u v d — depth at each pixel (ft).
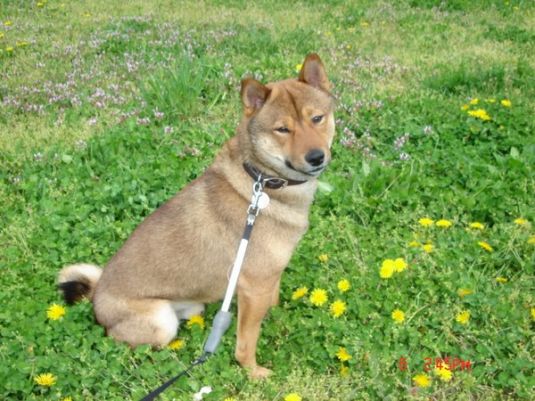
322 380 4.80
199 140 7.66
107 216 6.45
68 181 6.95
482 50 10.88
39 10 13.28
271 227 4.84
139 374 4.86
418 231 6.20
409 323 5.18
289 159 4.74
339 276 5.63
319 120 4.90
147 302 5.03
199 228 4.95
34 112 8.66
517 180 6.77
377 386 4.72
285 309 5.49
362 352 4.91
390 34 11.89
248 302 4.94
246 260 4.86
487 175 6.93
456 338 5.14
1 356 4.95
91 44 11.01
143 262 5.02
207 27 11.89
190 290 5.08
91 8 13.46
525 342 5.08
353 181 6.77
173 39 10.99
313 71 5.02
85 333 5.11
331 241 6.09
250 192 4.85
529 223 6.10
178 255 4.98
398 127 7.89
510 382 4.74
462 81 9.30
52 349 4.94
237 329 5.02
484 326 5.22
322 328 5.18
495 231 6.23
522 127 7.84
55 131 8.09
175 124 8.21
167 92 8.50
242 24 12.05
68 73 9.85
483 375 4.84
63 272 5.44
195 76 8.84
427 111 8.29
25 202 6.80
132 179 6.83
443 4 13.47
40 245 6.13
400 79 9.75
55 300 5.54
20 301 5.46
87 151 7.48
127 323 5.03
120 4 13.71
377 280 5.48
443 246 5.96
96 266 5.61
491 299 5.28
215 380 4.83
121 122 8.27
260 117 4.79
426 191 6.74
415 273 5.58
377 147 7.68
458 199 6.53
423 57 10.64
